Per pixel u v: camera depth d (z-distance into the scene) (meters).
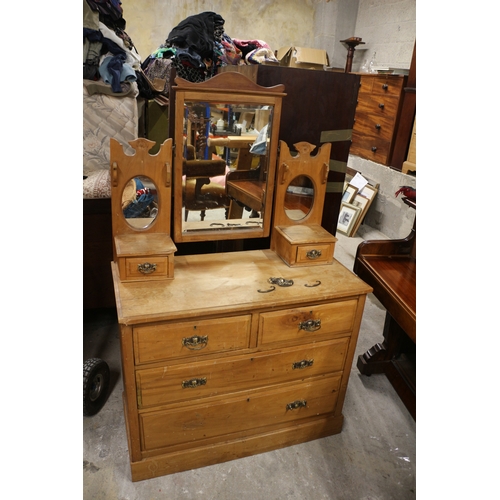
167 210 1.58
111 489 1.50
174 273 1.58
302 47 5.10
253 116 1.57
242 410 1.59
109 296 2.27
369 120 4.14
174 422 1.51
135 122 2.68
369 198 3.99
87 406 1.73
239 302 1.42
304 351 1.58
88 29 2.50
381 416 1.93
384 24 4.57
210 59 3.23
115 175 1.48
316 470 1.64
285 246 1.72
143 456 1.52
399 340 2.12
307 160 1.70
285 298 1.47
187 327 1.38
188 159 1.54
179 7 4.77
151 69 3.48
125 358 1.34
